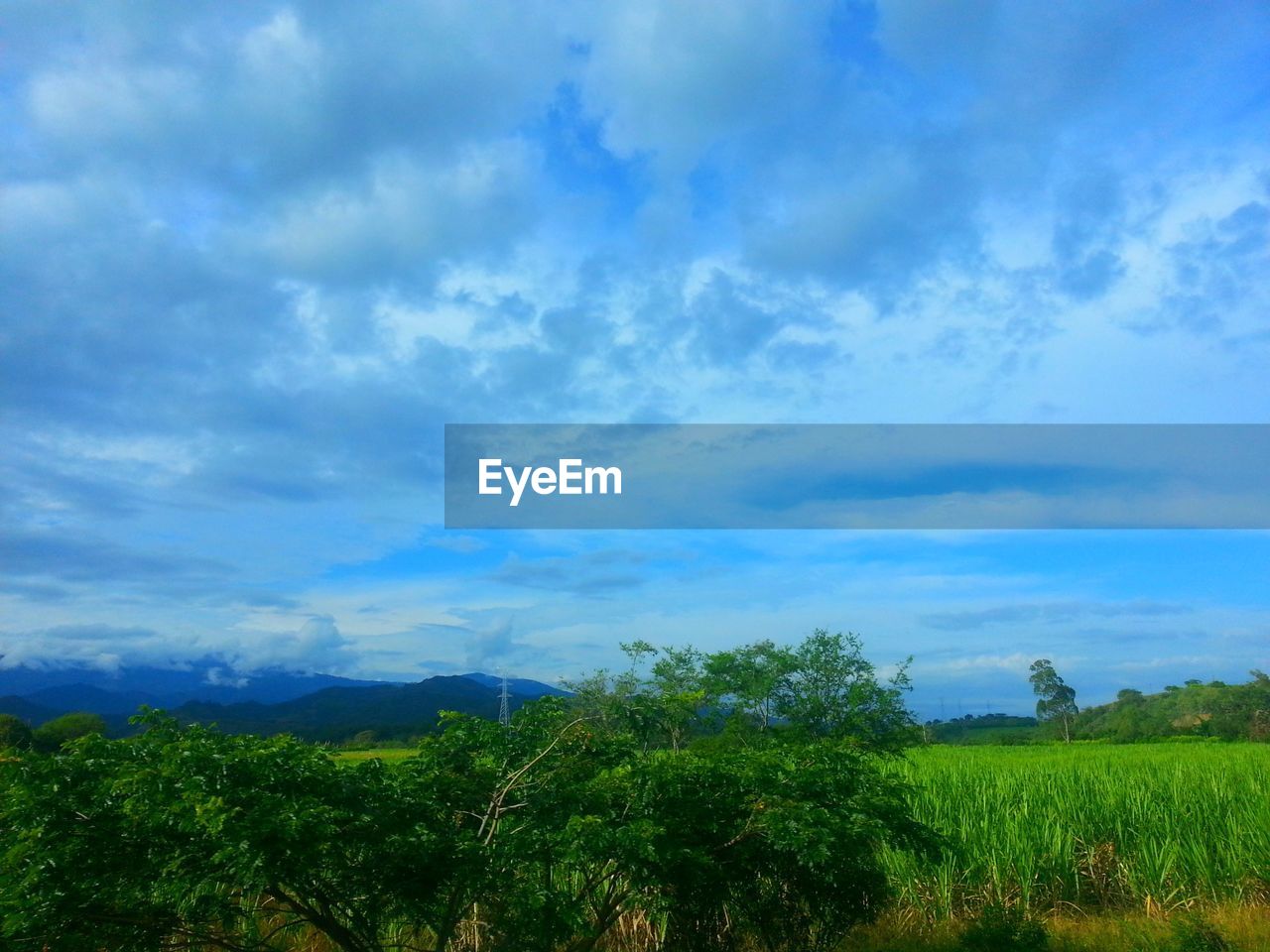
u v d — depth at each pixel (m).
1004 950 8.65
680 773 6.91
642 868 6.48
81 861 5.47
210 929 6.58
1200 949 8.79
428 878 5.88
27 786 5.43
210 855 5.45
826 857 6.11
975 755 33.38
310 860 5.32
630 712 8.02
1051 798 14.55
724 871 6.93
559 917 5.98
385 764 6.62
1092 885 11.84
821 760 7.54
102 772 5.75
